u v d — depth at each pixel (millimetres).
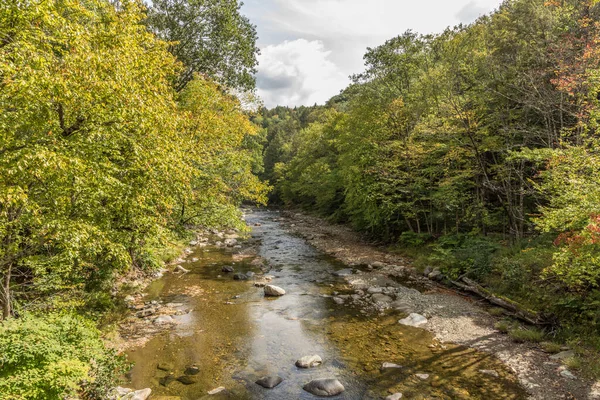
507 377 8031
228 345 9914
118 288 13664
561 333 9578
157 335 10461
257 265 19547
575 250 7887
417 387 7738
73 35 6539
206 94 19594
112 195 7953
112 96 7305
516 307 11344
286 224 38125
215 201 18078
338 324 11445
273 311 12617
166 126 9180
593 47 11703
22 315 6988
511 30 18234
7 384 4633
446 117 17688
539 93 13812
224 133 19703
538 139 15227
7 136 6180
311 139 48156
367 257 21188
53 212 7188
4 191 5551
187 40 23625
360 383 7969
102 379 6266
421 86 21734
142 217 9852
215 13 23625
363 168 23188
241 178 20812
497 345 9617
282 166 63000
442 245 18547
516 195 17016
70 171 6363
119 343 9828
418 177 20469
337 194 37281
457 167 19188
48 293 9031
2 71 5727
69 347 5785
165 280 16141
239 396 7465
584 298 9938
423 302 13266
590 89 10547
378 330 10930
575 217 8016
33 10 6070
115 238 9500
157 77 9641
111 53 7574
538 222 9516
